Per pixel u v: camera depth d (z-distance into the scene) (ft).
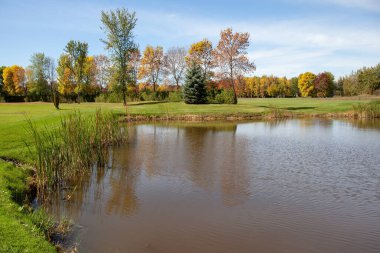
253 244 30.14
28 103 214.28
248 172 54.44
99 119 74.74
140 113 144.05
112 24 173.88
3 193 35.12
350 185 47.60
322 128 113.70
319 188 46.16
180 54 266.77
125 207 38.99
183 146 78.33
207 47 224.94
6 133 67.72
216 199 41.73
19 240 25.00
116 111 146.20
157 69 252.21
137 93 237.04
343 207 39.22
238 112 152.35
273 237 31.55
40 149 43.42
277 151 72.28
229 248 29.40
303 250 29.19
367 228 33.65
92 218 35.60
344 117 152.56
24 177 43.27
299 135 96.84
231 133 101.65
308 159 63.98
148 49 245.24
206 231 32.76
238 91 194.08
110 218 35.70
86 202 40.50
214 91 206.69
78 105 181.06
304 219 35.73
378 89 313.12
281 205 39.75
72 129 53.83
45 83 292.40
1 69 322.96
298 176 52.11
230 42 180.24
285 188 46.11
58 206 38.93
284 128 114.52
